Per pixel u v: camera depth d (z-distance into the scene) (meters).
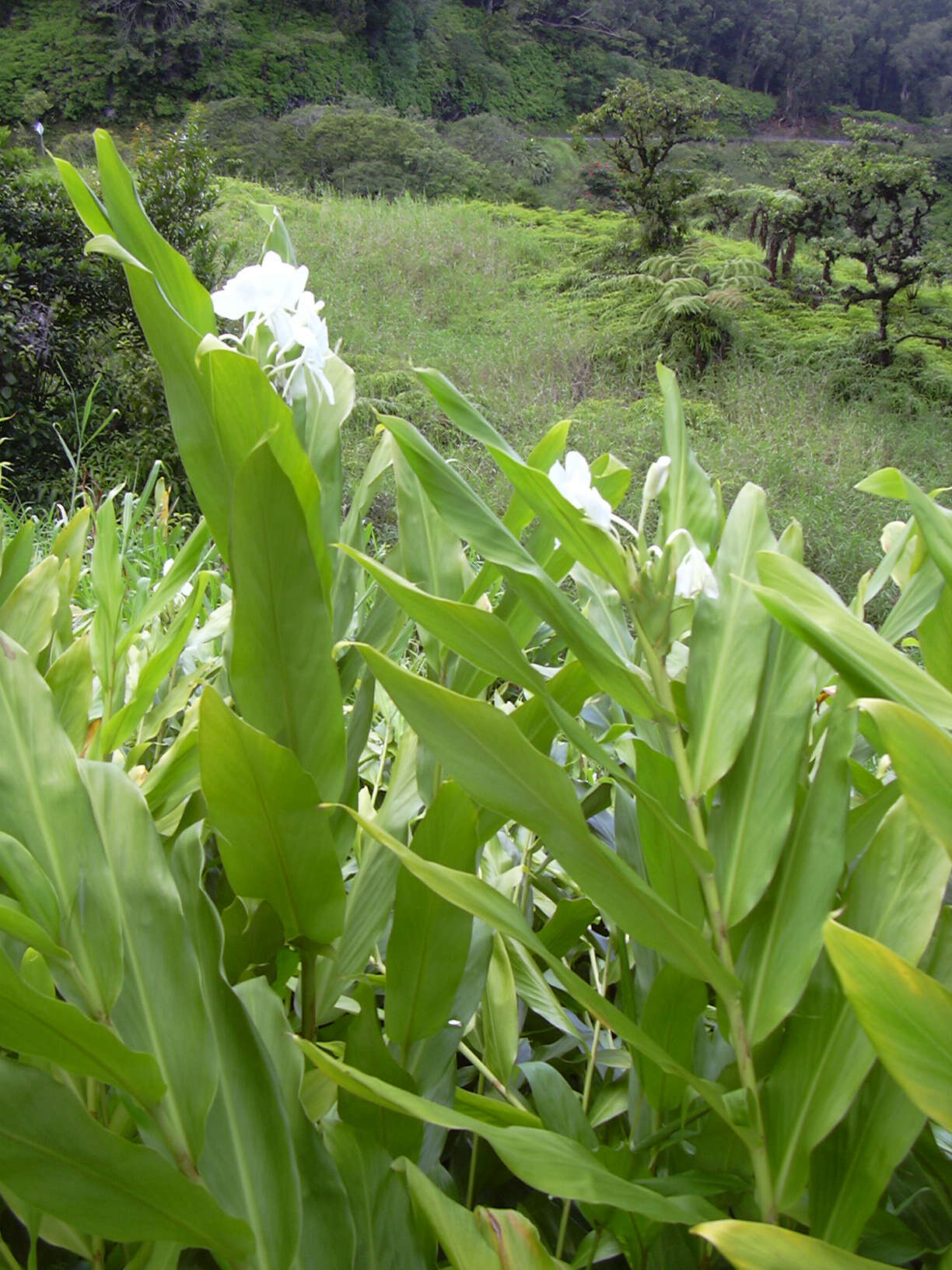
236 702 0.71
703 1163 0.73
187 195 6.89
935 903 0.59
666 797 0.74
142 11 31.16
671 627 0.75
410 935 0.72
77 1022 0.46
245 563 0.65
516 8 41.66
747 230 15.88
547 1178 0.57
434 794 0.88
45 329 6.18
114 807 0.64
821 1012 0.64
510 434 8.38
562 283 13.30
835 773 0.67
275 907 0.72
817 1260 0.50
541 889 1.10
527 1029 1.08
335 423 0.84
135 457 5.99
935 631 0.76
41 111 30.23
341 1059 0.79
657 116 13.65
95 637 1.08
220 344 0.65
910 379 10.42
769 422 8.82
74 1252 0.70
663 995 0.73
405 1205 0.64
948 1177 0.69
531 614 0.93
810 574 0.67
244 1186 0.57
